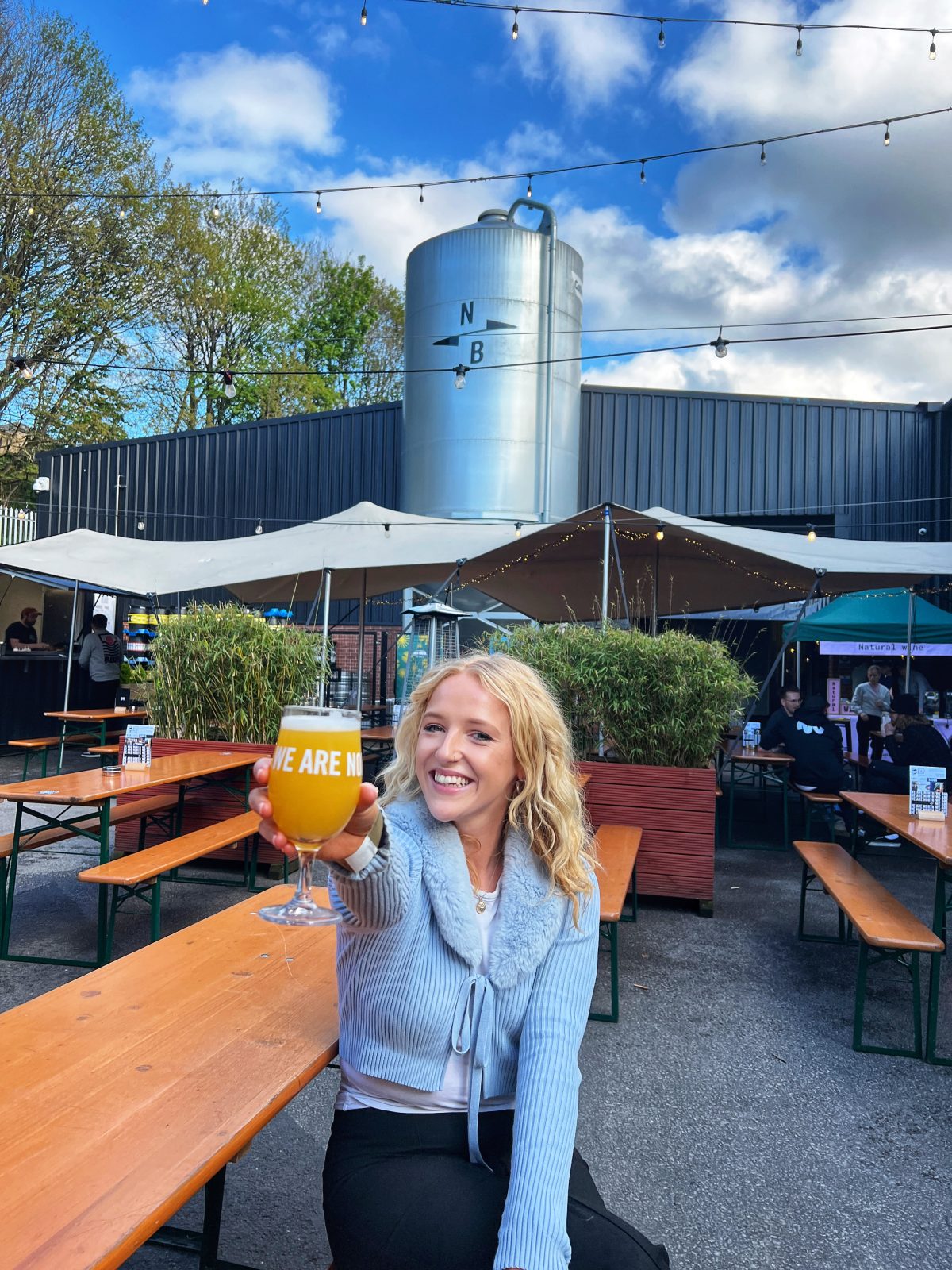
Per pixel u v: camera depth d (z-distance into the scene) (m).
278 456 17.09
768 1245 2.43
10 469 23.67
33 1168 1.20
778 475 14.92
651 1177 2.75
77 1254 1.02
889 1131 3.08
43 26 22.02
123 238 23.84
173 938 2.28
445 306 12.59
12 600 13.48
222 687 6.59
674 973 4.66
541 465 12.59
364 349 36.31
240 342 30.09
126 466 18.12
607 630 6.37
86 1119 1.34
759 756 8.20
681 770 5.78
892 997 4.38
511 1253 1.26
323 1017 1.78
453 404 12.49
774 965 4.82
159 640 6.78
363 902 1.41
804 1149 2.95
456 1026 1.52
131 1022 1.74
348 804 1.24
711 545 9.05
